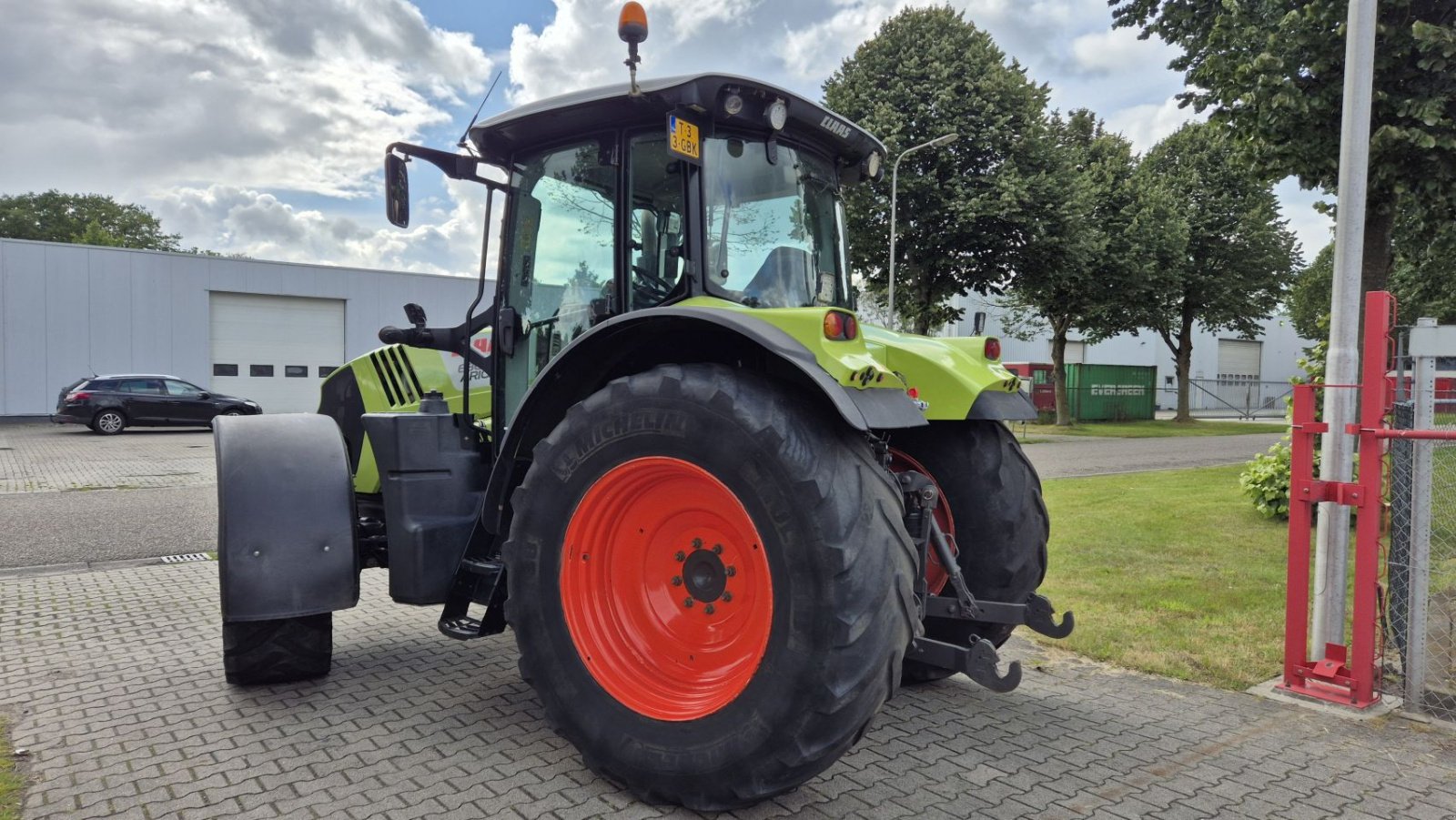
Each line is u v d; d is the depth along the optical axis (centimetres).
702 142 325
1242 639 469
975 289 2178
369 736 342
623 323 293
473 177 384
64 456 1532
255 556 356
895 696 392
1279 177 868
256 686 400
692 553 300
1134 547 719
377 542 427
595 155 353
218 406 2161
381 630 504
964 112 2003
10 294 2292
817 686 251
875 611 254
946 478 392
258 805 282
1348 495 382
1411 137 733
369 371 484
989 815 277
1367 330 376
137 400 2070
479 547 372
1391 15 735
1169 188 2773
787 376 288
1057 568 642
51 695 389
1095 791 296
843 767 314
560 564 300
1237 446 2041
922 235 2053
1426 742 343
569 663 298
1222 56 865
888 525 267
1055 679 416
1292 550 398
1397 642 393
